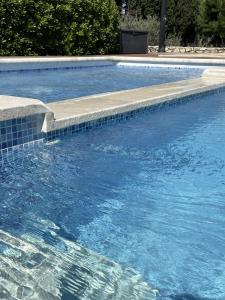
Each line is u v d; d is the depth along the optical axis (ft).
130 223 10.89
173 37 66.90
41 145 16.38
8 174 13.82
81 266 8.86
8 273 8.46
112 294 8.00
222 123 20.80
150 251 9.62
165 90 25.16
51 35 44.47
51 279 8.35
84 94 27.04
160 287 8.34
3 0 38.78
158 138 18.15
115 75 37.68
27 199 12.04
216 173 14.37
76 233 10.28
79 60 41.55
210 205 12.03
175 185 13.34
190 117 21.94
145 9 68.44
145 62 44.32
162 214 11.41
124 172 14.25
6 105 15.05
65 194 12.41
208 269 9.01
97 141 17.46
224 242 10.11
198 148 16.93
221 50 59.41
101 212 11.41
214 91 28.35
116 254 9.43
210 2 63.62
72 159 15.29
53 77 35.53
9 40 40.91
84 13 46.60
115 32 50.90
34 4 41.60
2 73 36.11
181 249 9.75
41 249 9.45
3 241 9.71
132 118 20.98
